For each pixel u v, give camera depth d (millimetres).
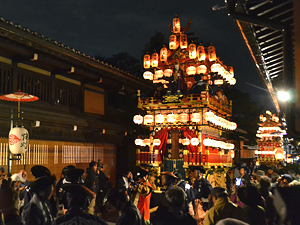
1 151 9156
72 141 12102
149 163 12680
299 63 3537
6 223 3445
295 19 3412
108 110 15617
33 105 10406
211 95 13062
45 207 4121
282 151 15945
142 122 13438
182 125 12492
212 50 12680
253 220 4270
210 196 5934
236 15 4660
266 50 7543
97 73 12898
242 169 12984
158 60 13828
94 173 9602
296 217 2721
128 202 4066
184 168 12414
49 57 10500
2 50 9203
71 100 12641
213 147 13344
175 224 3754
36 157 10383
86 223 3486
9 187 3588
